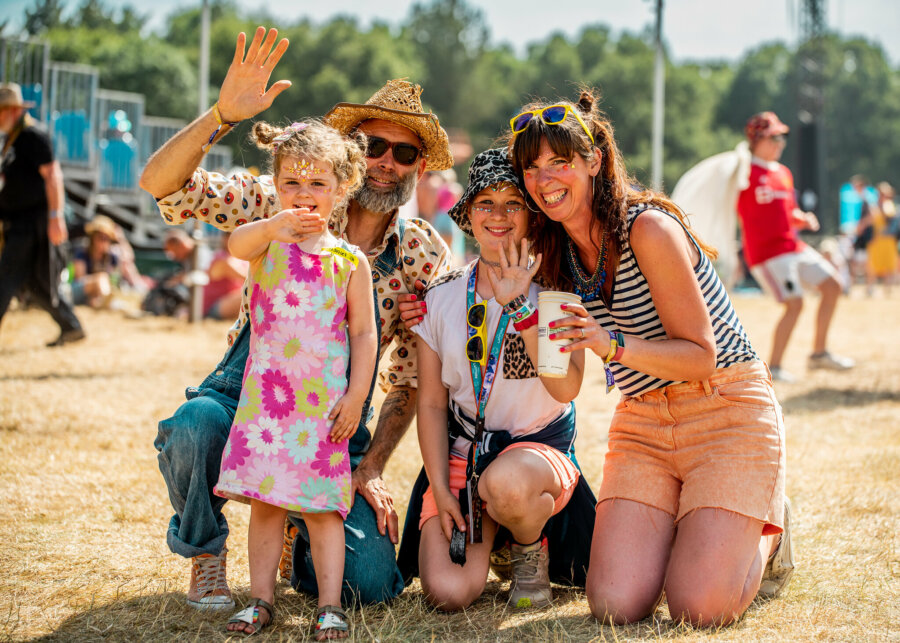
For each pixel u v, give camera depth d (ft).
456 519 9.48
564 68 276.82
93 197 51.16
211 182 10.09
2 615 9.07
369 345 9.17
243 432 8.76
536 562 9.83
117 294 48.08
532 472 9.25
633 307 9.72
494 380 9.79
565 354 8.95
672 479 9.86
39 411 18.49
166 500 13.12
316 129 9.25
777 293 24.81
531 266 9.57
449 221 46.26
